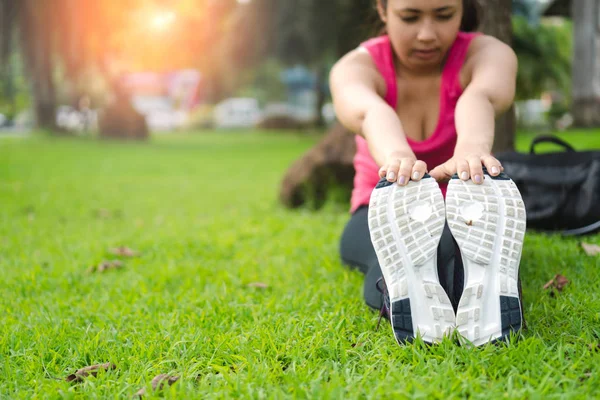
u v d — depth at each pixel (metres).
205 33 18.86
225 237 3.95
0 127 31.64
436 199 1.73
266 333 1.99
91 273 3.20
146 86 40.69
